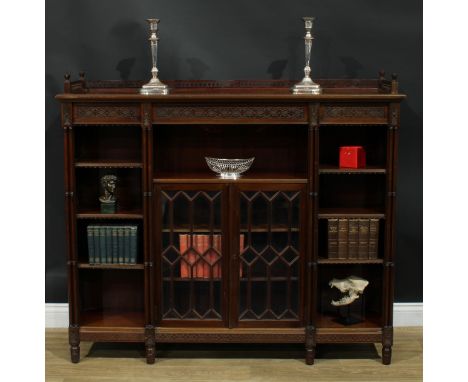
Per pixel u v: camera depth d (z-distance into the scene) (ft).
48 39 13.75
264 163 13.53
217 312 12.70
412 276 14.39
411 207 14.23
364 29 13.78
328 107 12.10
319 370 12.44
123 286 13.93
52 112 13.94
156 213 12.48
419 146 14.07
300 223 12.46
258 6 13.70
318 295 13.83
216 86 13.55
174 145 13.50
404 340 13.82
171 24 13.73
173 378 12.09
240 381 11.96
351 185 13.61
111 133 13.55
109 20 13.73
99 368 12.53
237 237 12.50
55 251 14.24
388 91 12.59
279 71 13.83
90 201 13.66
